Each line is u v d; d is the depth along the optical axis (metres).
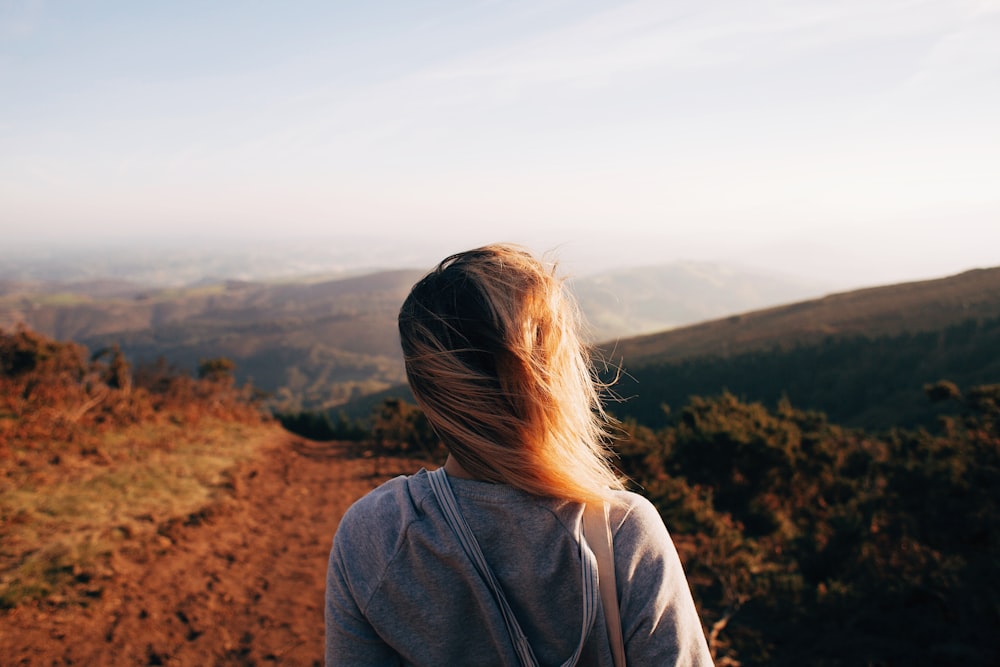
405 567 0.61
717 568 5.21
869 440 12.72
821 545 5.84
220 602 4.50
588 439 0.66
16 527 5.06
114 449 8.40
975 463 6.17
